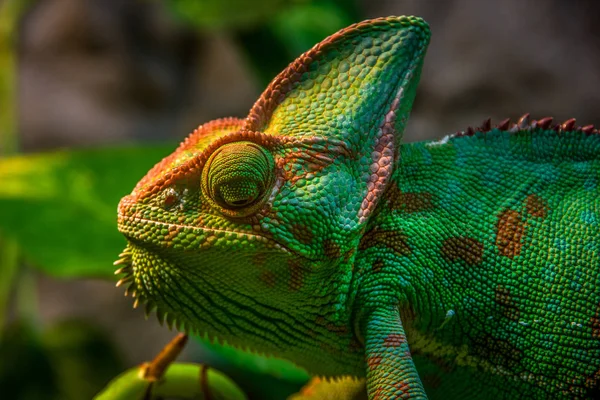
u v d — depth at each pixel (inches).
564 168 13.4
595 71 27.3
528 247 13.0
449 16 29.1
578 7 27.8
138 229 12.5
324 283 12.6
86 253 16.6
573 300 12.9
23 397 24.4
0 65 21.4
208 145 12.5
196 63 34.9
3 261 20.8
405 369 12.4
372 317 12.7
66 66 33.2
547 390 13.0
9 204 16.2
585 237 13.1
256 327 12.8
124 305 32.1
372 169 12.7
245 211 12.3
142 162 16.3
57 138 32.6
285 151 12.5
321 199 12.4
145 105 33.9
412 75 12.9
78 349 25.5
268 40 20.4
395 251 12.9
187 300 12.7
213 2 19.3
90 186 16.3
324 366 13.2
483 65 28.2
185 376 13.8
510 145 13.4
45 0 33.5
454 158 13.3
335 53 12.9
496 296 13.0
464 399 13.2
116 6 34.0
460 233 13.0
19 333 24.2
